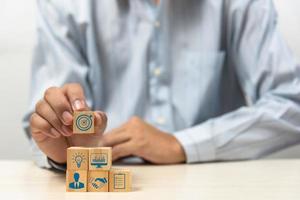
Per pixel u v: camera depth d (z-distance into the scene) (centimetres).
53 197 77
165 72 159
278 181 92
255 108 138
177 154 125
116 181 80
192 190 82
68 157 80
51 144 99
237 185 88
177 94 159
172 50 161
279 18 190
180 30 162
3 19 190
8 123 190
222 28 163
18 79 190
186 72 160
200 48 162
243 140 133
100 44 159
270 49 154
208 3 162
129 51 160
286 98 146
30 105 141
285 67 151
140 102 158
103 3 161
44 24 152
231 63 166
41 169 108
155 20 160
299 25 190
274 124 137
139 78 158
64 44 152
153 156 123
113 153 123
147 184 88
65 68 147
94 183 80
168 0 161
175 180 93
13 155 191
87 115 86
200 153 127
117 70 160
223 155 131
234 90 167
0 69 190
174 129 159
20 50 190
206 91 160
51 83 145
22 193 80
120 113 158
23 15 190
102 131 97
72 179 80
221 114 167
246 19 159
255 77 155
